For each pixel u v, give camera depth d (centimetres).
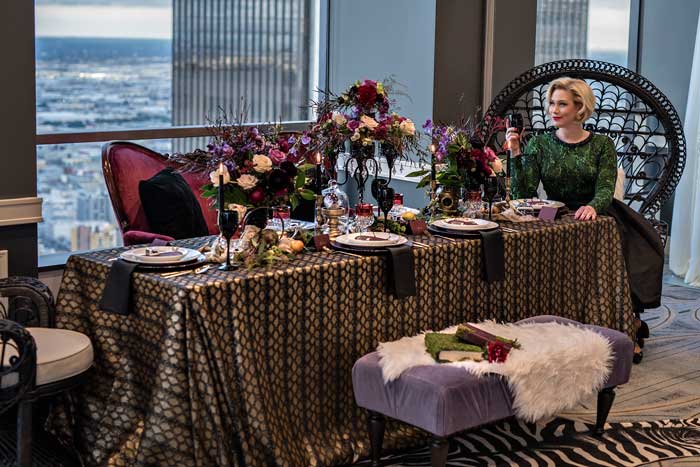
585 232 484
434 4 636
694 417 449
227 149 378
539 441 414
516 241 446
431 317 412
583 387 381
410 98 659
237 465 344
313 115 729
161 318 346
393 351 363
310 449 368
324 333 373
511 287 447
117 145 513
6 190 456
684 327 618
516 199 536
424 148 648
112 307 358
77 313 381
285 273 357
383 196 426
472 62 668
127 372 364
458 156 474
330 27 710
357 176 457
